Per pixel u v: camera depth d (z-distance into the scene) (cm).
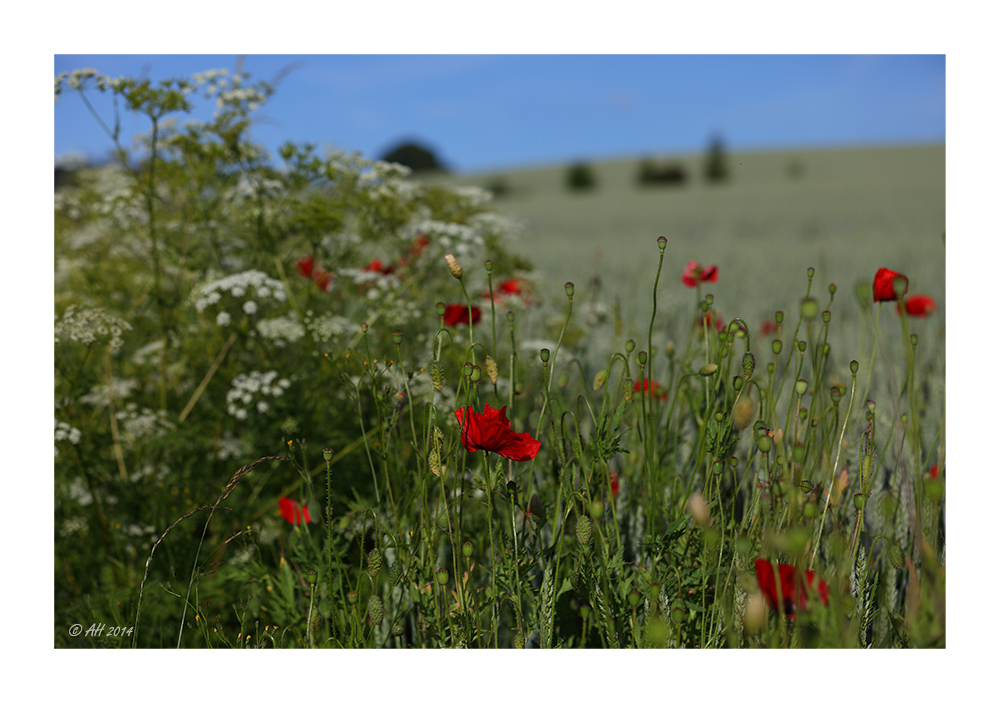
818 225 1997
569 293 154
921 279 623
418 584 171
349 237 330
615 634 159
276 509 253
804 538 106
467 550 148
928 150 5600
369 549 208
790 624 141
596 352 383
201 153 291
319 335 269
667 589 163
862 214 2261
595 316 385
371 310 311
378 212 312
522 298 360
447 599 174
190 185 294
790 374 318
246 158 285
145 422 264
